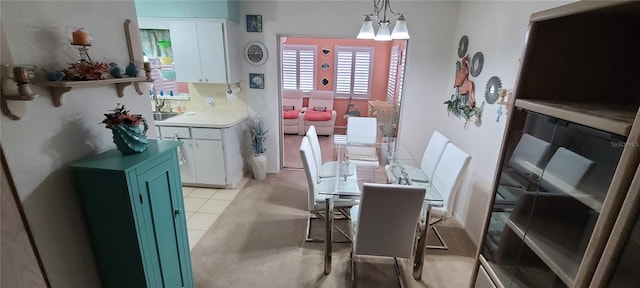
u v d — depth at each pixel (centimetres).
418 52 356
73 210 140
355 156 311
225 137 342
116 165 136
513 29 226
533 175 117
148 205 150
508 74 231
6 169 111
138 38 179
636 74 104
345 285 216
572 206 100
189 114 388
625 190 67
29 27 118
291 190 366
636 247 68
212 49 340
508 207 128
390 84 617
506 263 130
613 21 102
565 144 100
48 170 128
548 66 113
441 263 241
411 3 340
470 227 280
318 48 639
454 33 346
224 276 222
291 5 346
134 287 156
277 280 219
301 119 605
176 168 173
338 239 270
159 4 326
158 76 381
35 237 124
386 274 229
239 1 348
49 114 127
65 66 135
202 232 277
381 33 254
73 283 143
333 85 663
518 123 121
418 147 390
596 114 84
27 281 121
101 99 155
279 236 272
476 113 279
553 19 106
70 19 136
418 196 173
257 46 363
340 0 341
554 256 104
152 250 156
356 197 223
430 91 369
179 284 186
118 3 163
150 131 193
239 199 342
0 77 107
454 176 237
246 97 386
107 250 150
